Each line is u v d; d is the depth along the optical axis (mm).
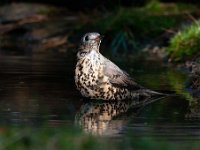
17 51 22438
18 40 25391
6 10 27297
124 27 23297
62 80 15625
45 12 27094
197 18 23578
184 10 25234
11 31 26141
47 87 14516
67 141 7840
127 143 8469
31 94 13547
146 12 24516
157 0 25984
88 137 8203
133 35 23078
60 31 24938
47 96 13367
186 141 9320
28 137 8016
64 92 13922
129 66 18547
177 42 19625
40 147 7766
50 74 16625
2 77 15930
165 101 13117
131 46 22734
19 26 26078
